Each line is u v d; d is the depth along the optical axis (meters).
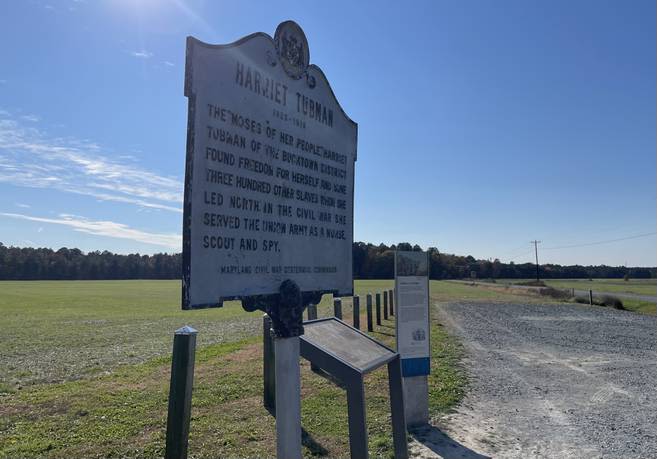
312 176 4.17
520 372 9.55
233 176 3.36
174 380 3.63
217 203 3.23
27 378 8.94
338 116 4.58
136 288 64.44
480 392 7.89
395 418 4.80
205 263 3.12
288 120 3.91
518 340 14.19
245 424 5.82
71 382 8.38
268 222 3.65
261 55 3.66
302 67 4.09
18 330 17.47
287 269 3.82
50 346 13.36
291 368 3.71
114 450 4.98
